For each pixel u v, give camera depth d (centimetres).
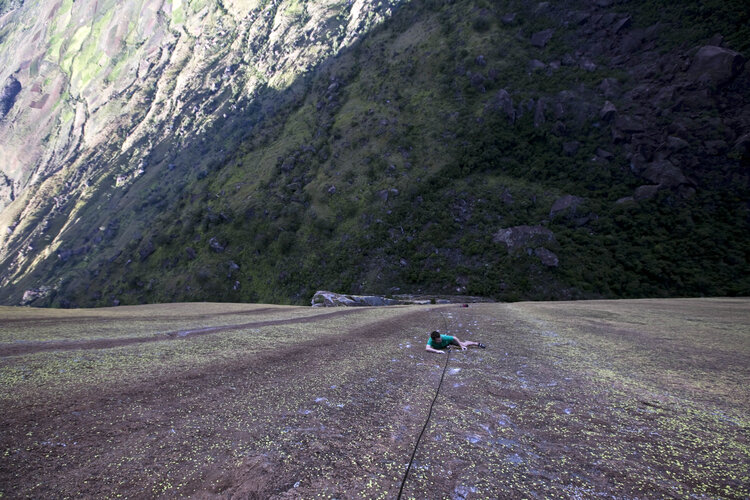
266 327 1202
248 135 15412
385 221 8756
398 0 17300
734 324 1287
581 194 8238
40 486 220
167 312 2291
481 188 8925
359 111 11650
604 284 6588
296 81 19150
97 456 261
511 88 10419
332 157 10638
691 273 6297
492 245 7681
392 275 7869
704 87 8294
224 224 10231
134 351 683
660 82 9012
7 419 322
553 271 6938
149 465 250
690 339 929
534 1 11856
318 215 9388
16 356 625
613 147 8719
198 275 9250
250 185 11475
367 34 16612
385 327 1263
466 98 10612
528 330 1171
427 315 1905
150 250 10938
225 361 592
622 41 10250
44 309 2388
